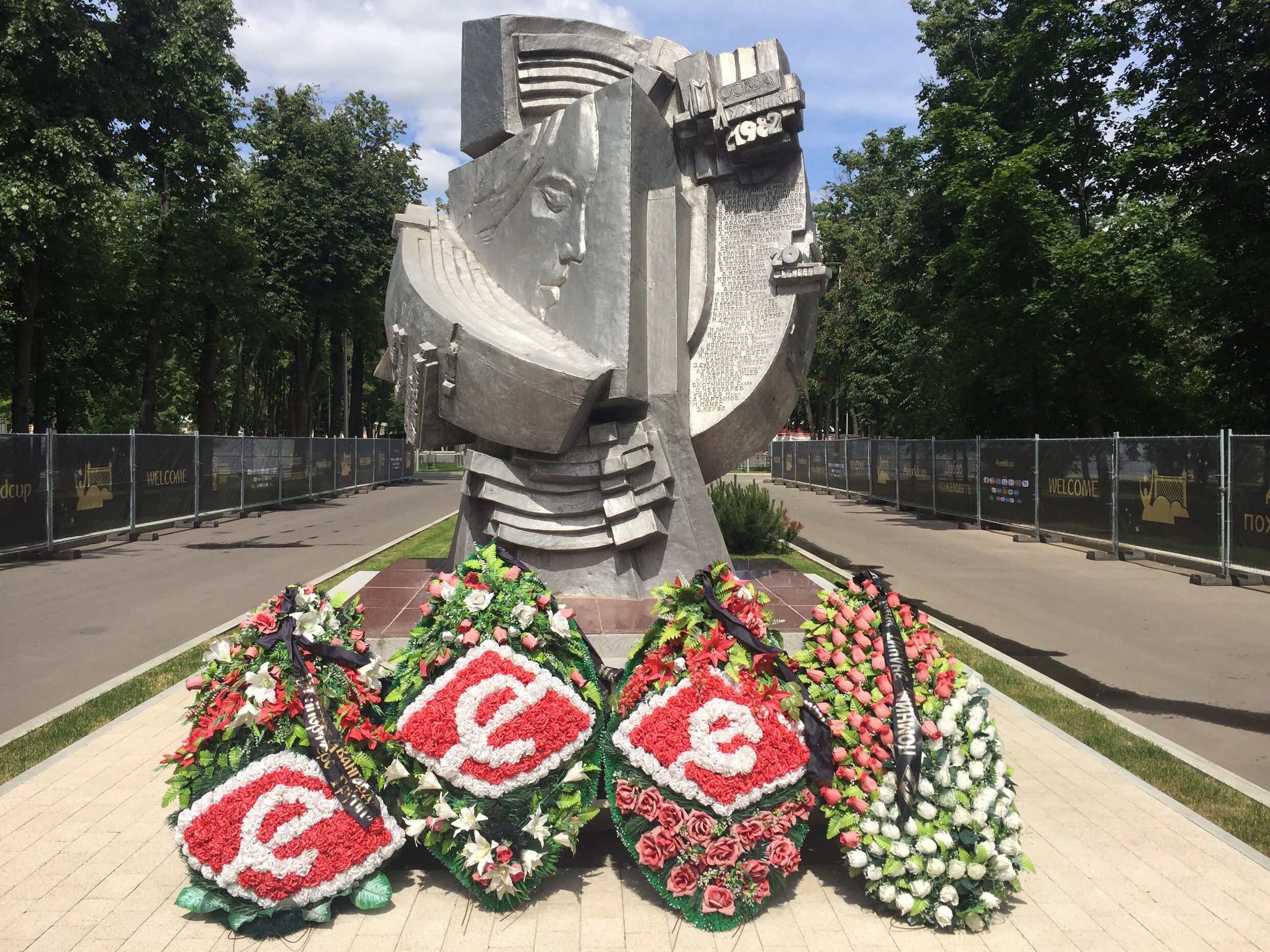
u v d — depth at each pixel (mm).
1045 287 20656
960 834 3576
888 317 33219
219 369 42250
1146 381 22859
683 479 6273
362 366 41781
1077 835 4363
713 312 6777
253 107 32156
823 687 3906
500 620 3895
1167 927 3537
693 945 3412
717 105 6523
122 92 19359
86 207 17453
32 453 14180
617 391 6020
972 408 25625
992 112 21516
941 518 22484
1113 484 14898
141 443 17484
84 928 3496
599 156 6223
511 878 3570
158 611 9930
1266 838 4324
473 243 7078
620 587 6211
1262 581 11992
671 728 3646
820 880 3967
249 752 3639
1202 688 7172
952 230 23281
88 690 6855
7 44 16531
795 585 7203
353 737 3688
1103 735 5828
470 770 3607
